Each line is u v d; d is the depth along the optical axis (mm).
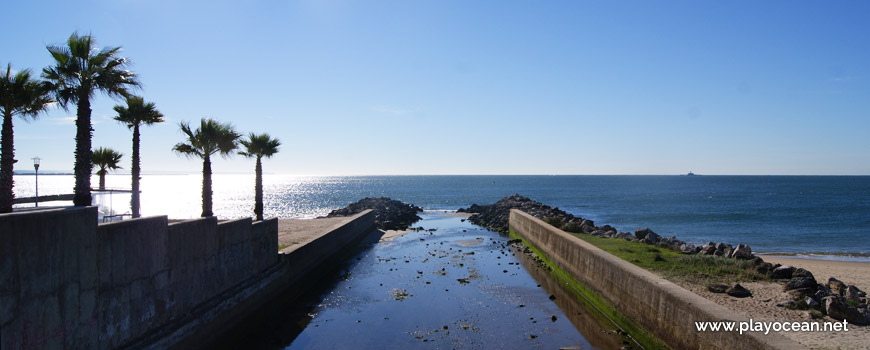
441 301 17609
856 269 22281
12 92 11258
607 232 26766
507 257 27297
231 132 20688
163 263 10844
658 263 16719
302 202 94812
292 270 18734
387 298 18141
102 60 13742
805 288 12758
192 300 12062
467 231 41406
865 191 128125
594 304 16656
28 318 7297
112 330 9195
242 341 13938
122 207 40031
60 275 7910
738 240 38125
